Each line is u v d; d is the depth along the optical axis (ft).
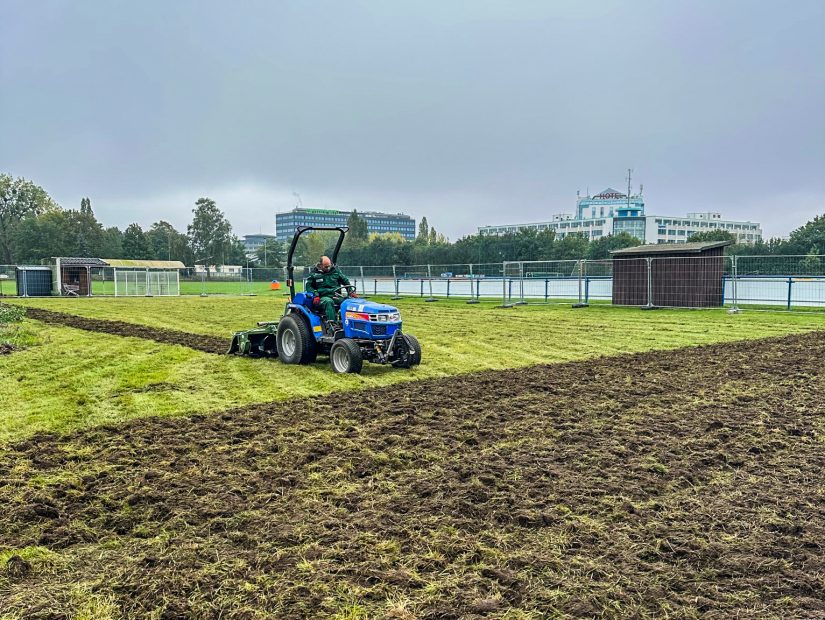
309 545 12.27
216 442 19.17
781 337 42.65
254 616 9.96
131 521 13.55
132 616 10.03
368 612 10.04
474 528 13.12
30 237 248.73
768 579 11.05
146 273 121.19
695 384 27.53
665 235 336.90
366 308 30.68
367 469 16.72
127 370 31.30
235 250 327.88
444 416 22.33
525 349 38.58
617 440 19.34
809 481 15.90
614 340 42.47
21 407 23.47
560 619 9.89
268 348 35.47
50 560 11.80
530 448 18.60
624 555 11.91
